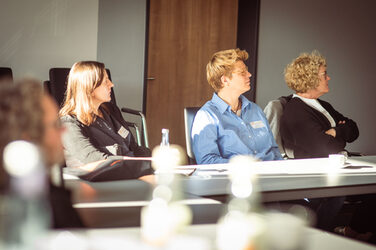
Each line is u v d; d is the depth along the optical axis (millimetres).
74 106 3018
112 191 2025
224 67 3270
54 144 1170
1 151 1098
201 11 6551
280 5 6883
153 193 2002
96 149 2896
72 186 2105
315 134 3582
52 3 5473
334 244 1282
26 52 5414
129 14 5887
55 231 1217
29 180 1108
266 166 2818
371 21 7508
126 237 1290
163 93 6379
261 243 1062
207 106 3264
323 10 7164
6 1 5293
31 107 1108
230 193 2051
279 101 3861
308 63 3693
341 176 2561
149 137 6320
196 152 3197
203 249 1159
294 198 2191
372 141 7633
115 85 5906
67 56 5590
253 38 6738
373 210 3109
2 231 1062
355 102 7504
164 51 6348
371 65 7559
